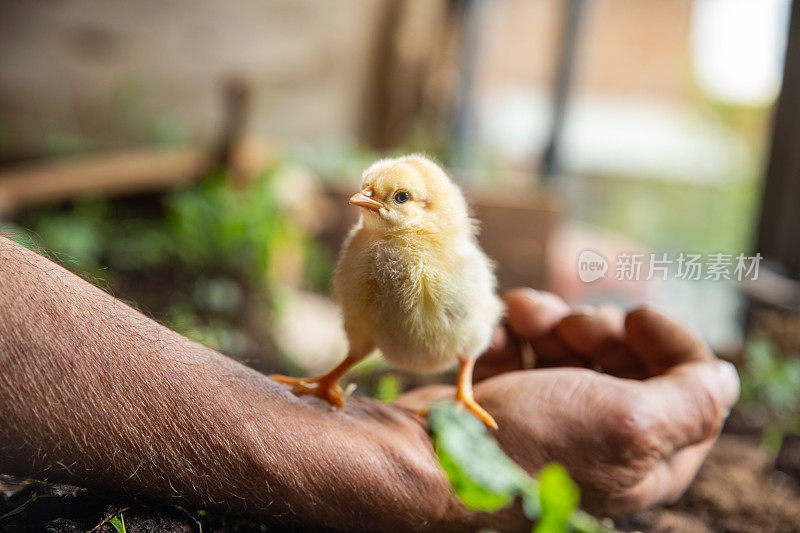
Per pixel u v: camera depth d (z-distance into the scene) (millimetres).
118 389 365
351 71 1711
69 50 1521
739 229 1438
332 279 448
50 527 368
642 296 931
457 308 417
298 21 1652
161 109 1586
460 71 1696
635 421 400
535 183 1393
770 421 638
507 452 405
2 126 1475
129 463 367
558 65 1380
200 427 371
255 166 1034
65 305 373
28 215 993
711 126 2070
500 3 2193
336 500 384
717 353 756
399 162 439
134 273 928
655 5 2250
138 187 1022
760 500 517
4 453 360
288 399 396
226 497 378
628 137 2104
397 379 592
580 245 1206
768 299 840
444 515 396
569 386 418
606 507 414
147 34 1558
